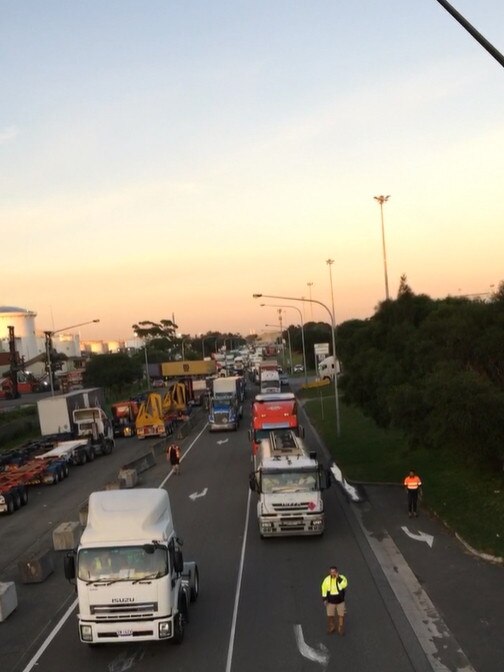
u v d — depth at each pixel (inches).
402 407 900.6
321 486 831.7
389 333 1198.3
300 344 4938.5
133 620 491.8
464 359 900.6
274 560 743.1
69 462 1584.6
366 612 569.9
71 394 1866.4
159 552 502.0
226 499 1082.1
